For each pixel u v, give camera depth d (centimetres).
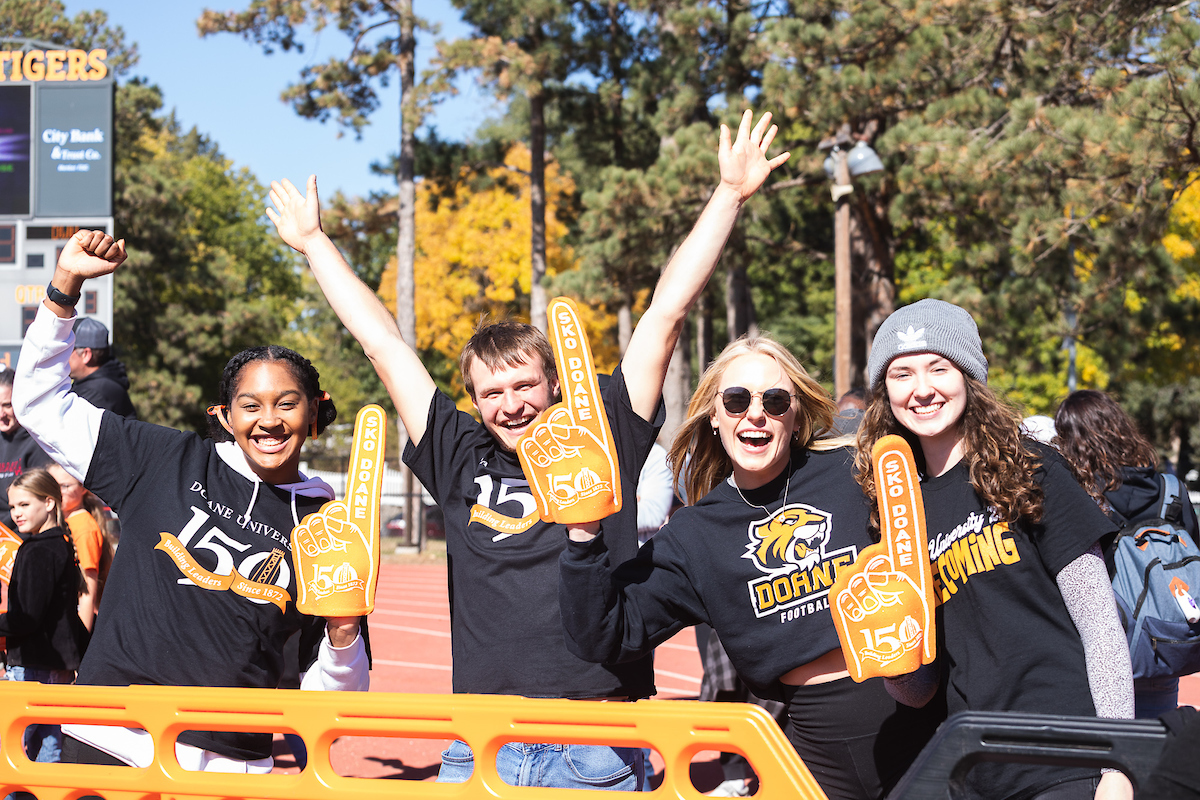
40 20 3284
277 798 225
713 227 267
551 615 247
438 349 3228
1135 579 339
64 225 1356
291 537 263
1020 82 1512
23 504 451
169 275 3186
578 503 215
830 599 214
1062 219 1308
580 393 218
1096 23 1384
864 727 237
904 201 1497
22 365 271
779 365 248
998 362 1748
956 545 231
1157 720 182
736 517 245
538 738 214
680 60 1969
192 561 264
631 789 253
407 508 1995
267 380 270
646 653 240
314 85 2080
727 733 205
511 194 3108
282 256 4891
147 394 2984
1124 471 348
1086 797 214
